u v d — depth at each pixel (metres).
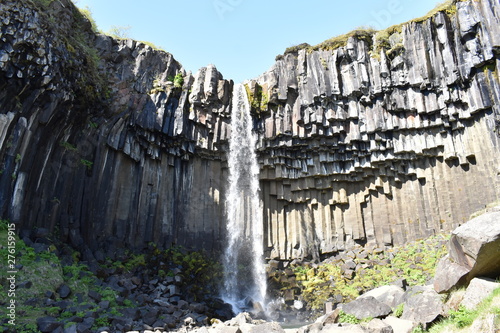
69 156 16.22
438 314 8.52
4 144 12.87
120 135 19.02
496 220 8.42
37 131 14.41
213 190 22.17
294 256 22.06
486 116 17.98
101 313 11.45
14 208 13.05
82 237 16.27
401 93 20.70
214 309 16.52
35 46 13.88
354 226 21.84
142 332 10.88
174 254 19.48
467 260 8.73
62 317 10.45
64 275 12.98
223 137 22.39
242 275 20.80
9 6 13.22
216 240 21.36
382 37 21.81
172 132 21.02
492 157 17.53
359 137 21.38
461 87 19.05
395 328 8.74
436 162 20.22
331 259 21.28
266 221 22.67
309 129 22.02
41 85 14.16
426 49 20.28
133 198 19.23
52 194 15.16
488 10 18.16
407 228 20.58
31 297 10.79
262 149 22.42
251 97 22.77
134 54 21.28
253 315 16.95
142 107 20.19
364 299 10.34
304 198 22.83
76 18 18.14
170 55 22.58
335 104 21.88
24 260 11.81
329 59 22.42
